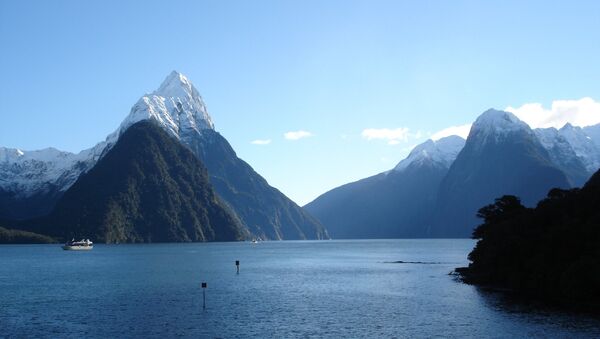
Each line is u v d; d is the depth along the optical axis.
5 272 147.62
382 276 134.12
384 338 64.06
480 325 69.56
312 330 68.44
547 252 100.12
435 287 108.19
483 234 144.12
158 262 184.88
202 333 67.12
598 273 83.62
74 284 115.75
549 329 66.62
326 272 147.12
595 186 120.50
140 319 75.25
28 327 70.75
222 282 119.94
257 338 64.50
